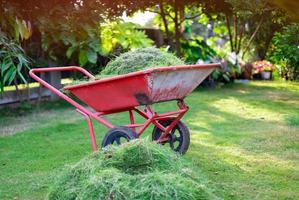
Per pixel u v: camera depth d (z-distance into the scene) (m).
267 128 4.75
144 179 1.92
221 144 4.00
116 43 7.54
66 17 6.41
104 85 3.18
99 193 1.88
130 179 1.94
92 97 3.31
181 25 9.66
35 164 3.45
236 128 4.77
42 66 6.45
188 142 3.58
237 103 6.59
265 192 2.76
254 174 3.12
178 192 1.84
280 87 8.62
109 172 1.99
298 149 3.79
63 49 6.76
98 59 7.10
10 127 4.98
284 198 2.66
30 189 2.87
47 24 6.25
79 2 6.51
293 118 5.15
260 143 4.02
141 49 3.65
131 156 2.20
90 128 3.40
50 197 2.13
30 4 6.12
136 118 5.36
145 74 2.97
